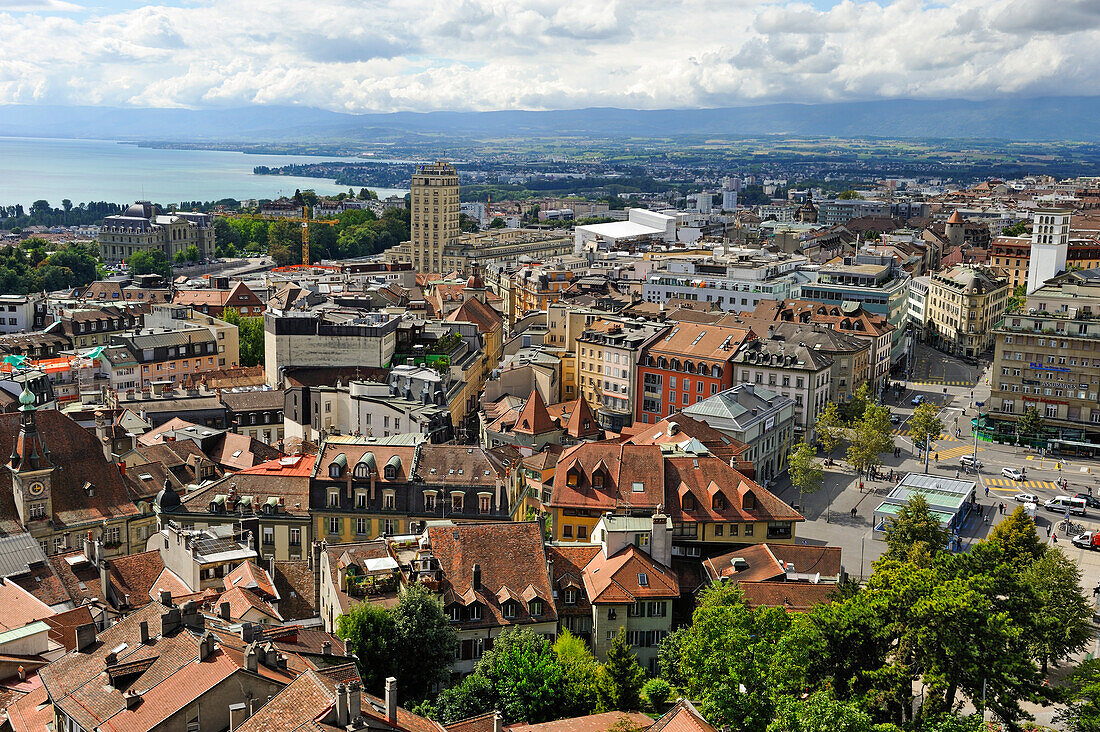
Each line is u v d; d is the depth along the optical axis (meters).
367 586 126.12
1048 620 128.75
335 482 167.75
